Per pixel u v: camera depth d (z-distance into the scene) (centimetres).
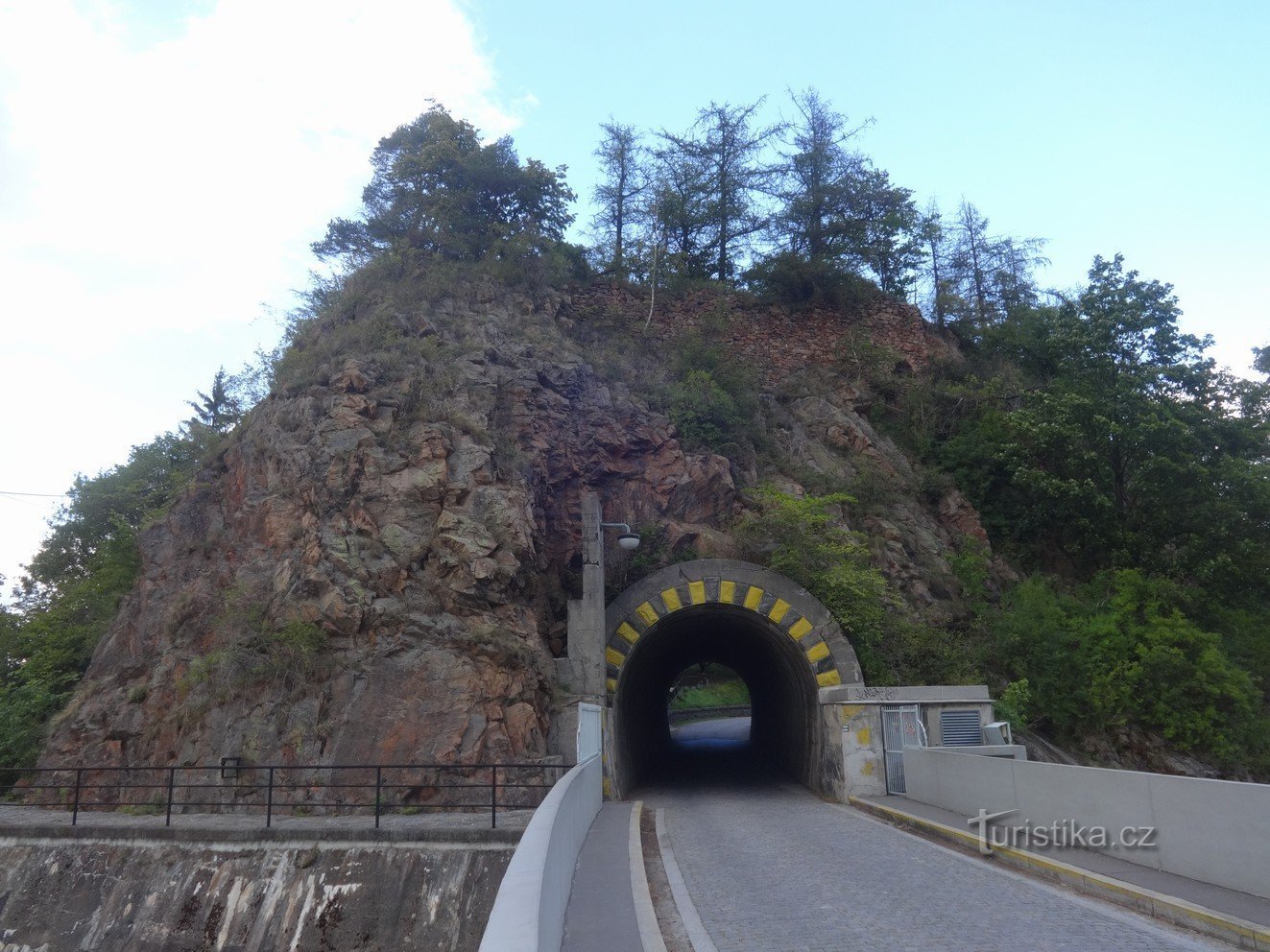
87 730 1875
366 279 2752
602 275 3506
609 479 2472
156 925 1390
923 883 1059
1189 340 3031
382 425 2053
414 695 1658
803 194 3838
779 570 2281
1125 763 2275
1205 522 2770
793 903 968
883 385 3400
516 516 1953
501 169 3156
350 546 1831
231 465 2202
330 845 1410
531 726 1697
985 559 2838
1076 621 2492
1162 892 900
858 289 3700
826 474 2889
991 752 1719
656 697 3331
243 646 1755
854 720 1950
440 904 1326
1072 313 3222
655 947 746
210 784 1566
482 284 2856
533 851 671
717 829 1562
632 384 2783
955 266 4553
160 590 2070
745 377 3077
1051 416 2967
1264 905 843
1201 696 2338
